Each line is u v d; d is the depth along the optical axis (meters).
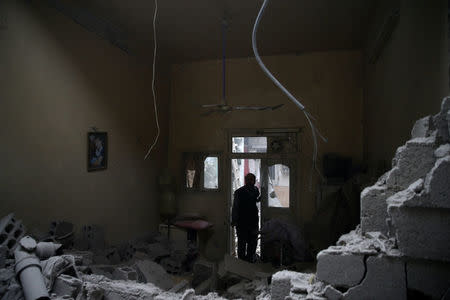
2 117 3.32
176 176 7.51
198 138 7.41
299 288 1.98
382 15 4.19
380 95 4.55
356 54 6.52
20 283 2.60
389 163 3.97
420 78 2.73
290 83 6.87
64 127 4.21
